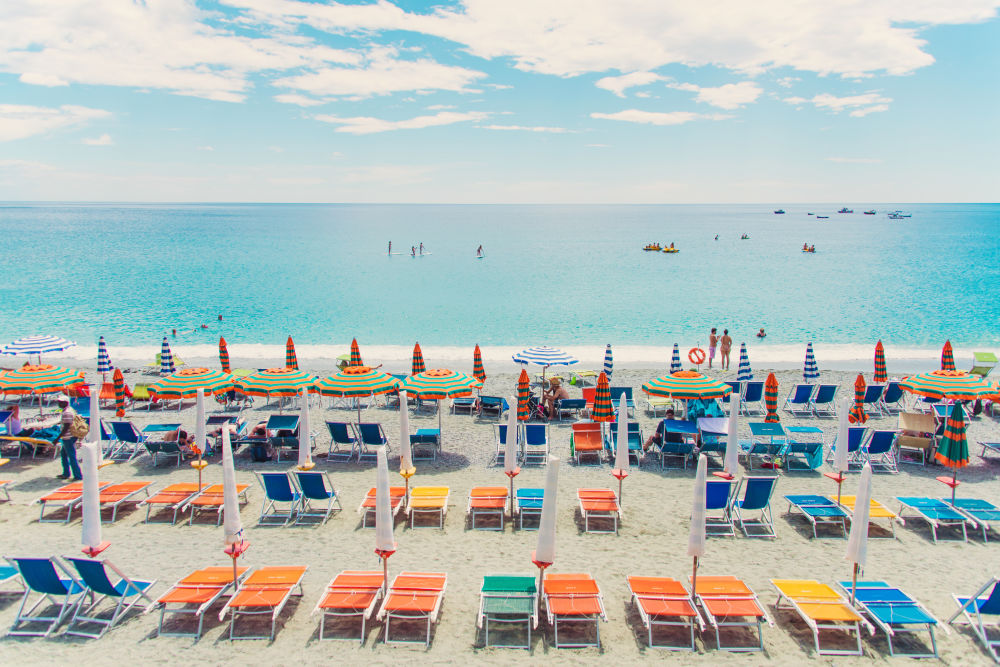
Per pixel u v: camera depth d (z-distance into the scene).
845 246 95.00
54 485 11.69
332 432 13.08
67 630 7.23
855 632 7.30
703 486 7.09
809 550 9.34
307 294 44.06
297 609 7.70
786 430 15.00
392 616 7.14
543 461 13.40
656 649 6.97
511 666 6.66
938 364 24.33
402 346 28.11
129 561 8.85
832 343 28.95
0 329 31.38
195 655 6.80
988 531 9.94
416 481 12.16
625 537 9.76
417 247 91.12
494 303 40.47
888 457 13.35
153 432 13.76
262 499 11.12
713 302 40.88
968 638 7.17
